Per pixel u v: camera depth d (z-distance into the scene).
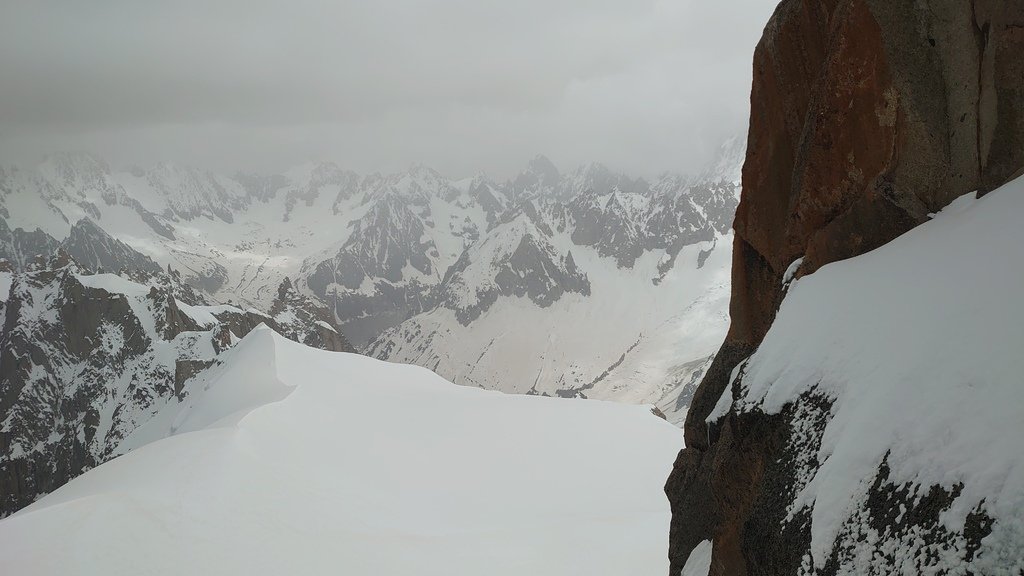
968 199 11.78
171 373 174.38
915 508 7.72
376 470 43.81
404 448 49.16
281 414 47.56
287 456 40.66
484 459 49.84
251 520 31.89
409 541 34.12
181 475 33.72
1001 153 11.43
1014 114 11.27
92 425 170.00
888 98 12.52
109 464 39.03
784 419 11.24
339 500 37.12
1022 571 6.28
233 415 47.44
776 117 15.94
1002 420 7.20
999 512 6.71
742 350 16.94
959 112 12.08
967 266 9.49
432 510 40.00
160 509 30.09
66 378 186.62
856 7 12.67
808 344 11.45
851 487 8.83
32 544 25.67
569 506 43.62
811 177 13.86
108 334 192.62
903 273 10.68
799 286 13.30
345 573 29.83
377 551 32.19
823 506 9.16
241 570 28.27
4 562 24.66
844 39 12.91
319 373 63.66
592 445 54.81
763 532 10.80
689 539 16.62
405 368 73.69
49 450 174.88
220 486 33.31
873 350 9.86
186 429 59.66
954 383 8.05
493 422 57.53
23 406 179.38
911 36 12.39
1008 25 11.25
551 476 48.56
